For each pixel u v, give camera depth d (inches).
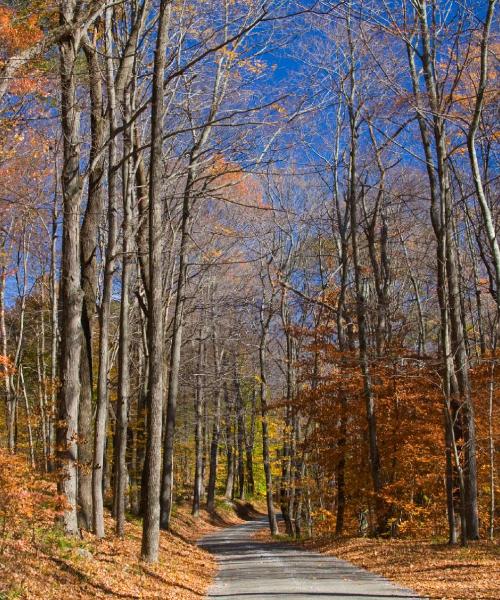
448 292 765.3
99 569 466.6
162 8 569.0
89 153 679.7
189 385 1384.1
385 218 1157.1
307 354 1277.1
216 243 1166.3
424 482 874.1
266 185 1205.1
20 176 653.9
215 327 1397.6
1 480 420.8
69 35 525.0
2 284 1032.8
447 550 675.4
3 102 532.7
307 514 1275.8
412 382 845.2
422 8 675.4
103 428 643.5
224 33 738.8
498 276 526.9
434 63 703.1
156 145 574.6
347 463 964.0
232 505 1915.6
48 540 474.9
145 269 803.4
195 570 646.5
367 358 869.2
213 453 1717.5
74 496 526.3
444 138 736.3
